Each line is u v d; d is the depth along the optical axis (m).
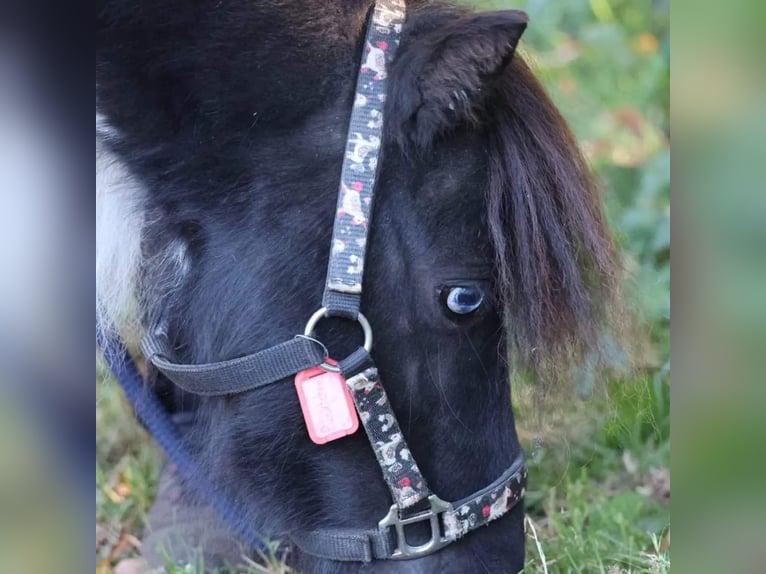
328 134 1.48
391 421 1.43
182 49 1.51
